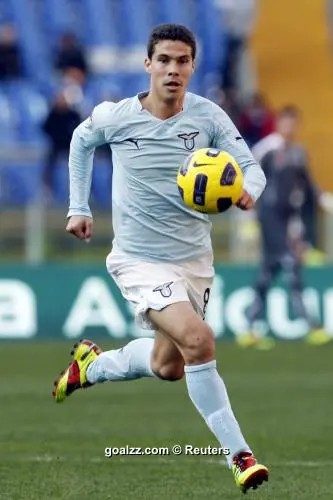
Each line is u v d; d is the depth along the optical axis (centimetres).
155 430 3244
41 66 8325
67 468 2677
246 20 9138
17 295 5784
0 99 7925
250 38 8912
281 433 3195
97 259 5872
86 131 2467
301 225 5522
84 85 7956
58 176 6262
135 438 3103
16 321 5775
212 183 2233
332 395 4019
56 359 5081
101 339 5791
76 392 4153
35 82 8194
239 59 8862
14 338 5769
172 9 8912
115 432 3209
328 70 8762
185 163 2283
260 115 7425
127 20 8844
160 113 2394
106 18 8806
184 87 2367
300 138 8388
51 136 6525
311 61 8788
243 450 2248
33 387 4212
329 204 5822
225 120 2417
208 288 2488
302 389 4175
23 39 8481
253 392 4097
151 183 2408
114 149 2448
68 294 5806
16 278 5788
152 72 2383
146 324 2400
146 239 2430
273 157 5431
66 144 6519
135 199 2427
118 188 2458
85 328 5803
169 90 2345
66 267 5809
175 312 2306
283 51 8844
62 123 6538
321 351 5450
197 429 3266
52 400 3888
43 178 6203
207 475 2605
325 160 8306
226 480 2542
